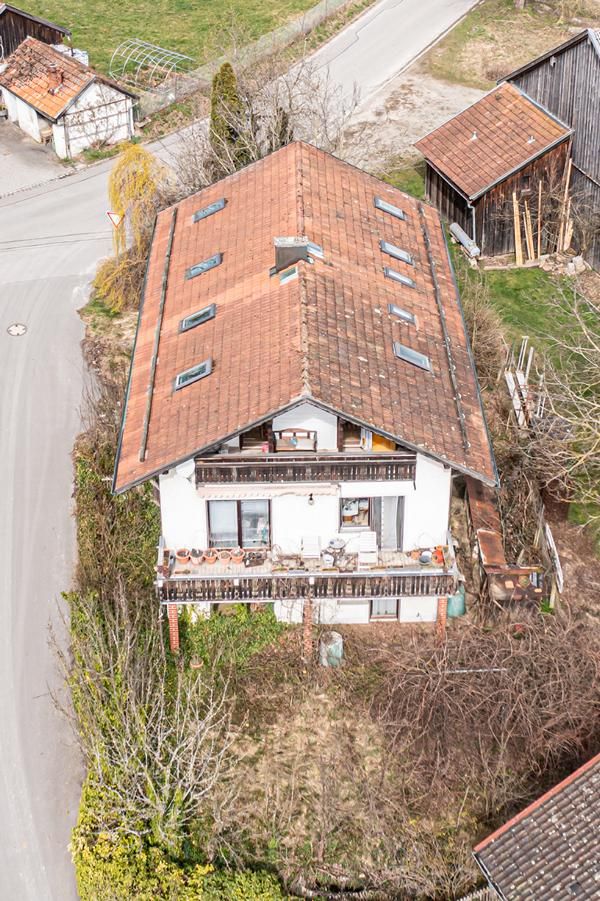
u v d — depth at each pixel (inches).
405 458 1286.9
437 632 1407.5
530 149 2101.4
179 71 2802.7
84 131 2474.2
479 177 2122.3
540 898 1041.5
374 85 2775.6
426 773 1251.8
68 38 2819.9
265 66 2395.4
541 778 1233.4
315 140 2139.5
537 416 1637.6
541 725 1221.1
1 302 2016.5
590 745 1226.0
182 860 1180.5
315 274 1384.1
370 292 1422.2
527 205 2137.1
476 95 2748.5
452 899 1171.9
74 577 1499.8
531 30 3058.6
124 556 1491.1
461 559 1545.3
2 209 2305.6
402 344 1366.9
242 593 1357.0
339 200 1587.1
